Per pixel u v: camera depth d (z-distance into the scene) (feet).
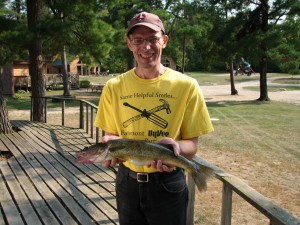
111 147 6.95
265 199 8.04
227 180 9.50
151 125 7.13
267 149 31.91
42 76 42.91
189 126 7.16
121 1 63.26
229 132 39.99
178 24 91.04
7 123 32.50
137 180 7.19
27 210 15.26
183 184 7.37
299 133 39.52
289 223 6.79
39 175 20.11
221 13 75.41
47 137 30.73
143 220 7.49
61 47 53.93
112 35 51.75
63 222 14.14
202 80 142.10
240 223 17.06
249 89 107.65
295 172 25.14
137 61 7.22
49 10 51.37
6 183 18.80
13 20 38.68
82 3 45.09
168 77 7.18
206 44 78.95
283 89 101.50
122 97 7.36
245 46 68.95
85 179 19.40
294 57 72.28
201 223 16.66
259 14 70.28
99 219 14.35
